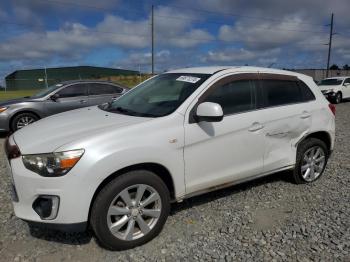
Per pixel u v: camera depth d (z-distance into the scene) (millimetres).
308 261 3299
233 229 3879
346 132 9742
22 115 9539
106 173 3203
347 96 21359
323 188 5117
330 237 3725
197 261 3293
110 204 3287
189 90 4020
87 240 3631
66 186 3098
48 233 3762
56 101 9828
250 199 4684
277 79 4754
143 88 4777
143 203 3498
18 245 3543
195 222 4027
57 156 3107
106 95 10414
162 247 3518
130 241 3445
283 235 3760
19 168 3246
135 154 3346
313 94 5152
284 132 4672
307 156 5176
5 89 33625
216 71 4297
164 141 3549
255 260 3307
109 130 3398
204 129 3838
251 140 4289
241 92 4332
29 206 3229
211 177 4008
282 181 5348
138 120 3658
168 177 3744
